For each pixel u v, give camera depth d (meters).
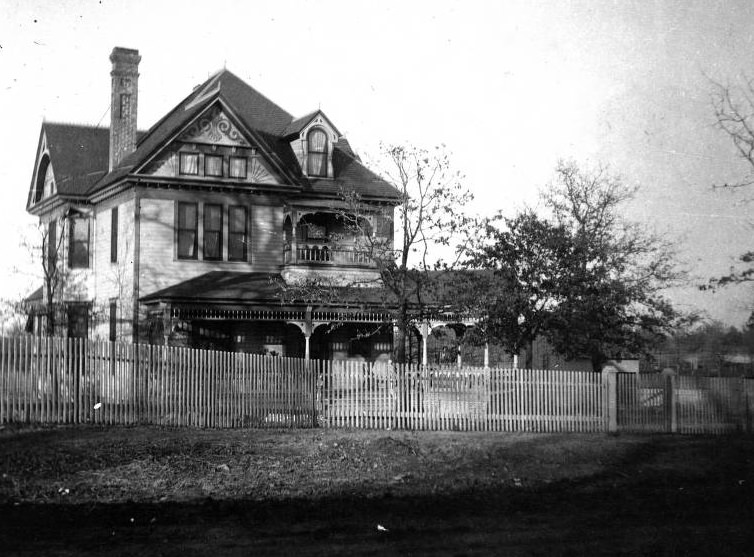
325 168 40.69
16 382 20.77
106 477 16.52
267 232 38.75
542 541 12.59
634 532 13.40
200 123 37.53
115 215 38.97
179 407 22.72
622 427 25.31
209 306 34.81
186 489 15.96
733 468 20.30
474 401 24.59
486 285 28.61
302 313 37.12
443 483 17.59
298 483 16.95
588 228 31.09
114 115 41.00
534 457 20.73
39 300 44.28
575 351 29.03
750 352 41.22
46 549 11.52
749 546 12.47
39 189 45.25
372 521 13.72
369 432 22.98
